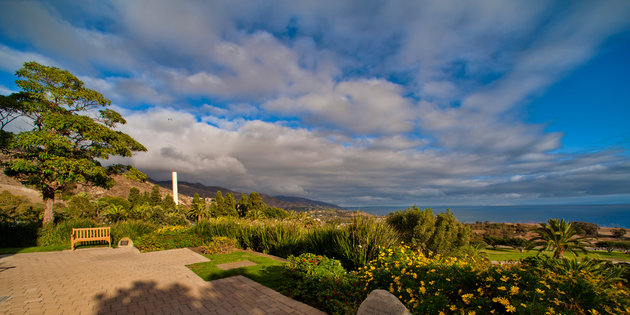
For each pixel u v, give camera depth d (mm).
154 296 5254
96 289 5688
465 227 14211
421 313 3508
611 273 5543
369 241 7613
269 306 4734
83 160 17562
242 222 14266
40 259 9305
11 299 5027
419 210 14172
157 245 11352
